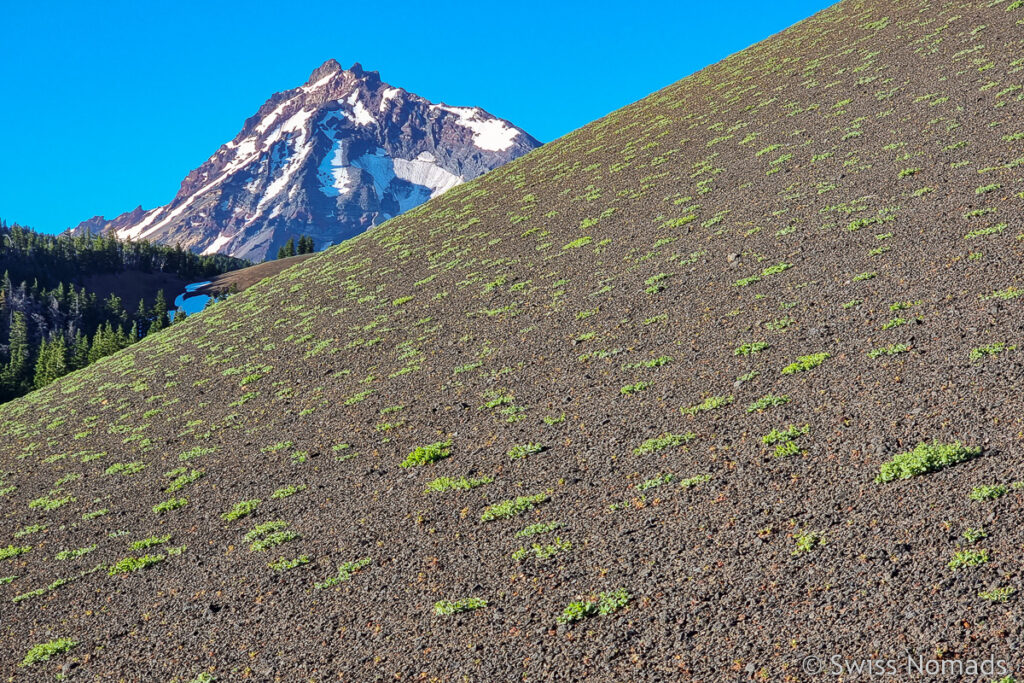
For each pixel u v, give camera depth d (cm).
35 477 2878
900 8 6231
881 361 1794
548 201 5034
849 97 4597
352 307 4188
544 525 1459
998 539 1027
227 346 4241
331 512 1828
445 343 3139
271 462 2339
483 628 1180
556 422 2033
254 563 1642
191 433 2911
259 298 5309
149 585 1672
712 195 3916
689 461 1573
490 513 1564
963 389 1525
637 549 1287
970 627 892
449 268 4328
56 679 1348
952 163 3086
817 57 5862
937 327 1888
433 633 1202
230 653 1298
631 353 2412
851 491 1269
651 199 4241
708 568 1170
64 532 2175
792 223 3120
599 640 1074
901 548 1071
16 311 17250
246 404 3108
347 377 3080
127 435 3142
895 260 2428
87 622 1560
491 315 3312
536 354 2680
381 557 1518
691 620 1061
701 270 2978
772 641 968
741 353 2130
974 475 1198
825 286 2428
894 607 961
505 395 2369
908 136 3606
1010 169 2803
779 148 4225
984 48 4422
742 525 1264
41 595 1753
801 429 1556
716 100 5906
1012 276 2025
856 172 3416
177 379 3869
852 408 1595
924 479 1234
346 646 1231
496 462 1867
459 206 5906
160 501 2241
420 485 1842
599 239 3894
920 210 2761
